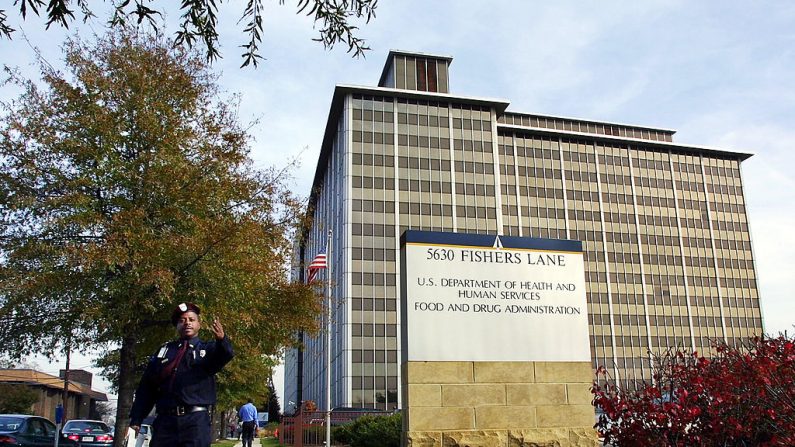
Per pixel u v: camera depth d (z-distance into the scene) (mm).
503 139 93000
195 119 15859
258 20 6281
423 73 85875
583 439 11359
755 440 6840
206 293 14539
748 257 99750
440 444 10734
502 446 10969
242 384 37312
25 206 13586
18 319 14086
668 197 98375
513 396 11266
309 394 110188
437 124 82375
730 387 6859
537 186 92375
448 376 11055
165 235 13945
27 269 13547
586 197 94125
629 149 98562
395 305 73938
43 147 14086
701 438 6840
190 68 16156
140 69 15117
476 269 11609
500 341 11430
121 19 6055
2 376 54344
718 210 100500
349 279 73812
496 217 80938
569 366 11680
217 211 15359
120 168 14039
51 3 5672
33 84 14625
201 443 5613
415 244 11422
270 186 16375
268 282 16297
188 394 5660
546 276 11961
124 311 13453
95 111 14312
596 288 90875
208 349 5816
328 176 93250
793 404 6609
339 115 83500
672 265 95438
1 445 16203
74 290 13430
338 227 79625
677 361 8047
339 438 23938
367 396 70250
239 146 15812
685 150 101188
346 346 71375
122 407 14734
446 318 11266
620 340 89688
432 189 79812
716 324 94750
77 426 21703
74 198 13414
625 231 94688
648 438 6910
